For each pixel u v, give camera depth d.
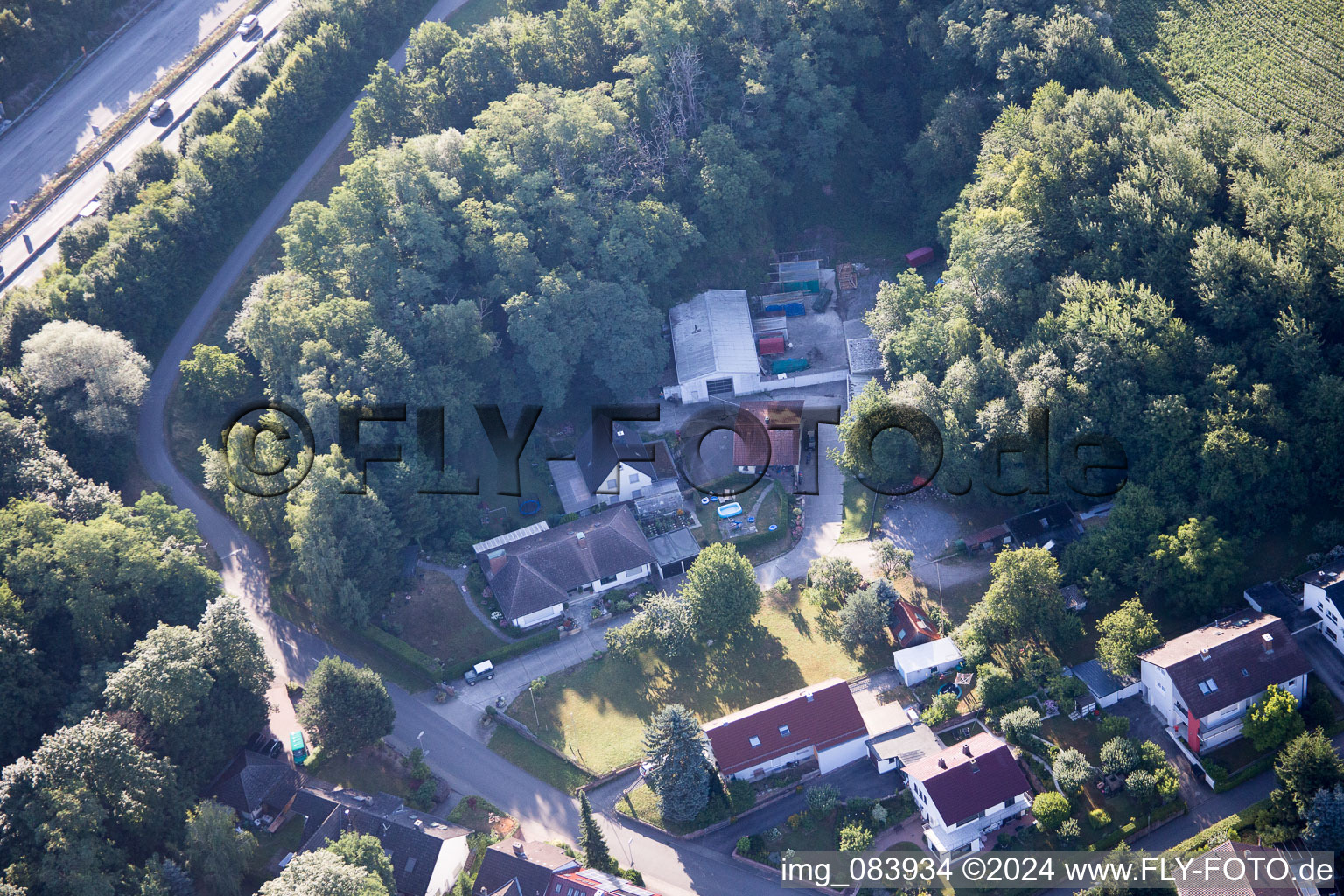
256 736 108.44
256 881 96.81
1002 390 119.38
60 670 105.19
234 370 131.50
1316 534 106.75
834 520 126.69
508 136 142.62
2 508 115.06
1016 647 107.06
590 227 136.88
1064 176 130.62
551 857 95.00
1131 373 114.75
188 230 142.12
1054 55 138.62
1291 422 109.19
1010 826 96.00
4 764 98.06
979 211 127.56
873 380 127.12
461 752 107.94
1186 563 103.81
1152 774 95.19
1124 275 122.12
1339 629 99.62
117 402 127.50
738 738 101.75
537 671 114.38
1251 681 96.44
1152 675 100.38
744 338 142.50
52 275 137.25
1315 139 136.00
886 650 111.62
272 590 120.56
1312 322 112.81
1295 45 143.62
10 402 125.25
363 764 106.69
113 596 107.44
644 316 135.50
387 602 119.38
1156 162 126.44
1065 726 101.44
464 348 130.00
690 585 114.88
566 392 138.88
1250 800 94.00
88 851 88.62
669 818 99.19
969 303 127.12
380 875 92.19
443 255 133.62
